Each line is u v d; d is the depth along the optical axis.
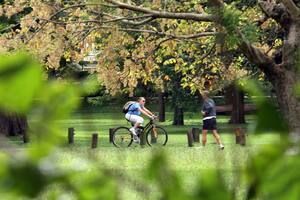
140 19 31.75
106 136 60.81
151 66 33.78
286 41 23.69
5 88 1.93
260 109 2.13
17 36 30.00
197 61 33.12
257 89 2.19
